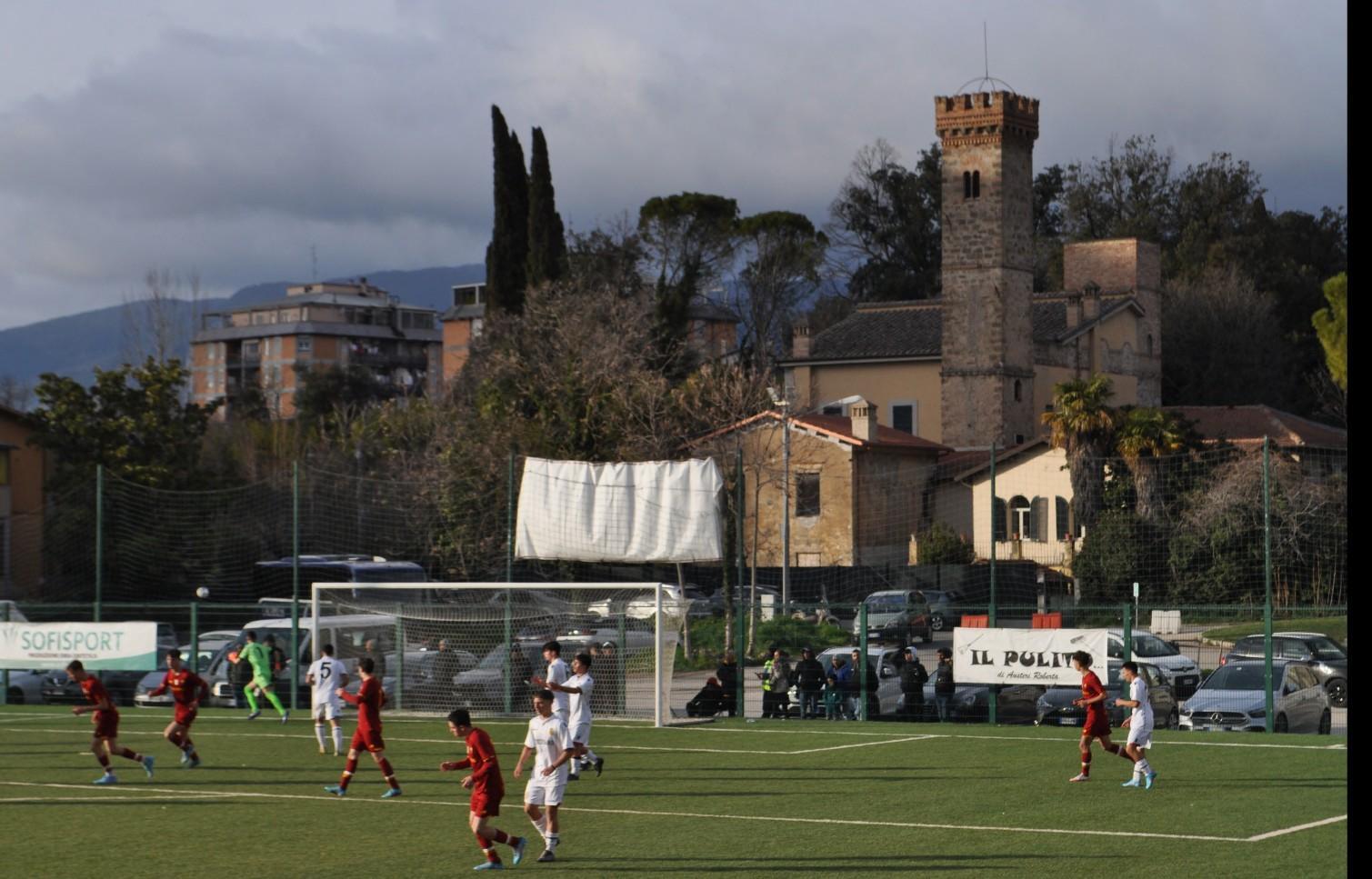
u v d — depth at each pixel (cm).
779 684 5000
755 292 14875
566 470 5175
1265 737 4225
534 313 9819
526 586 4878
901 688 4853
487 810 2444
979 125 11369
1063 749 3997
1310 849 2481
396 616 5131
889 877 2320
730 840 2692
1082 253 13112
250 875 2420
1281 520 7375
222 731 4728
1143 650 5275
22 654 5569
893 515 10038
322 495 8919
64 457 8038
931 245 16450
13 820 3011
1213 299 13925
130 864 2531
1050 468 9638
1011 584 8844
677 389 9644
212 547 7800
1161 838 2611
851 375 12281
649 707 5050
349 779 3325
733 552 8644
